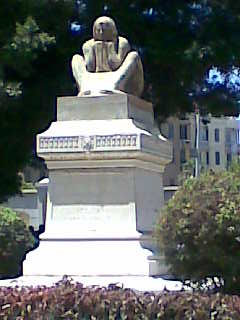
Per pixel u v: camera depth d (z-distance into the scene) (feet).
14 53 52.60
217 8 57.72
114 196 33.81
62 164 34.53
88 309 21.21
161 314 21.02
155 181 36.17
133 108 35.42
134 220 33.45
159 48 56.80
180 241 28.32
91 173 34.19
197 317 21.03
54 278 32.99
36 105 58.75
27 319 21.47
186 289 28.96
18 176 63.31
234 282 28.27
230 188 28.35
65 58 58.80
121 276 32.35
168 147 37.40
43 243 34.55
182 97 62.39
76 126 34.73
